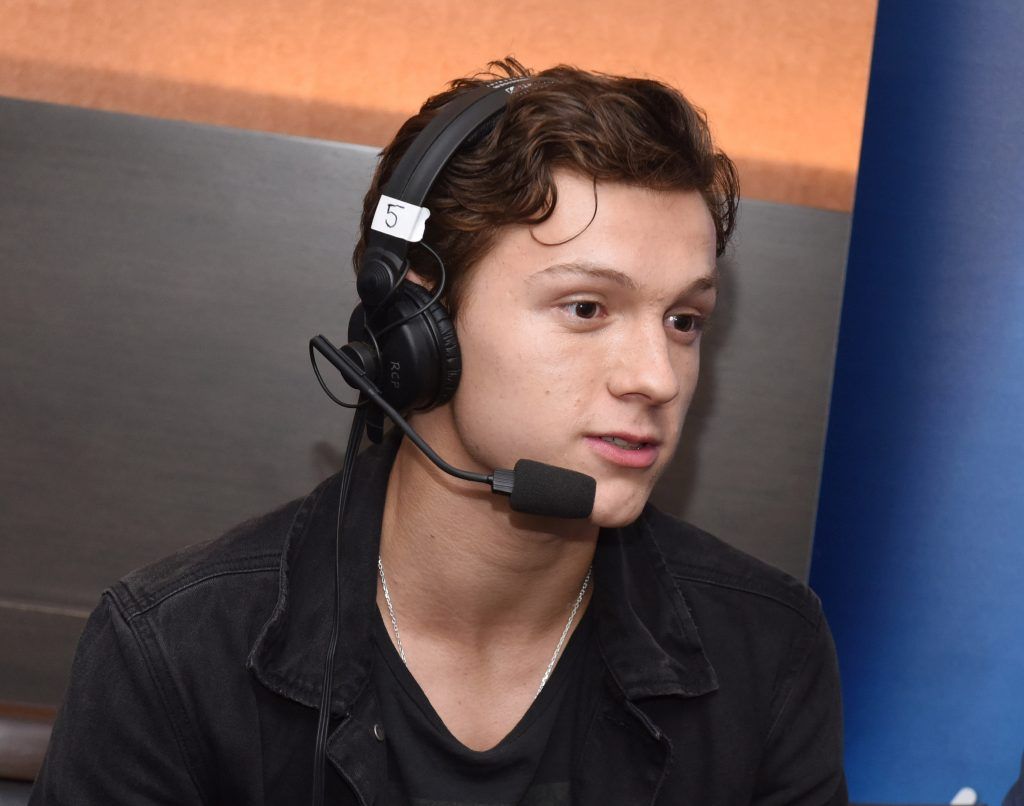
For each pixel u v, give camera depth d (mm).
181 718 1169
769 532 1839
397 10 1812
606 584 1277
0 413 1738
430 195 1076
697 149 1038
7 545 1762
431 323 1053
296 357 1744
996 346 2072
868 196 2025
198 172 1705
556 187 1001
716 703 1323
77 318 1726
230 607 1221
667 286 1020
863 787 2170
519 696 1232
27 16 1782
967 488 2107
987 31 1992
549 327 1021
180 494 1765
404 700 1188
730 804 1316
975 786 2180
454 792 1178
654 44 1839
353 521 1265
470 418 1066
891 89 2004
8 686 1758
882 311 2059
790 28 1853
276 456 1762
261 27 1803
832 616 2133
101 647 1179
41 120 1684
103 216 1707
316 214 1717
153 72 1797
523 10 1823
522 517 1101
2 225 1701
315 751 1125
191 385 1744
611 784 1246
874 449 2094
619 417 1028
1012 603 2139
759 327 1805
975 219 2039
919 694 2158
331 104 1813
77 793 1135
